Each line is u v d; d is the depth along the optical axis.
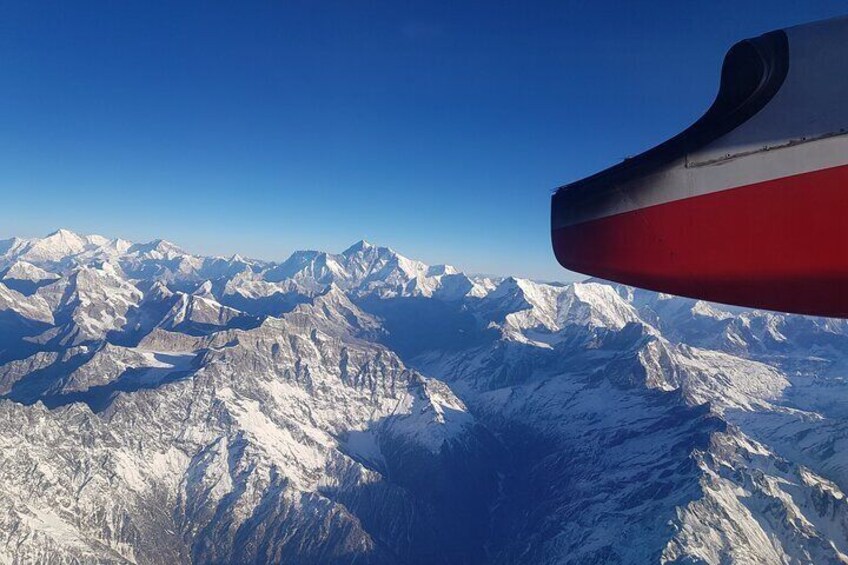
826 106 11.27
